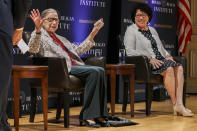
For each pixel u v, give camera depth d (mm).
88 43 5105
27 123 4871
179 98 5578
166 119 5234
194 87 9094
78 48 5078
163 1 8141
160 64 5535
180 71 5559
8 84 1812
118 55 7199
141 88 7680
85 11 6762
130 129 4379
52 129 4414
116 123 4582
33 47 4496
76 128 4457
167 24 8266
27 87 5895
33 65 4629
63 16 6422
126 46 5738
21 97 5754
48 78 4531
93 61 4898
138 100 7625
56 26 4859
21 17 1957
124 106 5785
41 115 5594
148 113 5590
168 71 5480
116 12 7246
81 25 6715
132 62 5613
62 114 5633
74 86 4504
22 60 5805
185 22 8633
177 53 8812
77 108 6426
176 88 5586
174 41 8453
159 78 5578
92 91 4438
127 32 5836
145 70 5461
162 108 6457
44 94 4324
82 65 4773
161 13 8109
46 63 4527
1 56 1755
